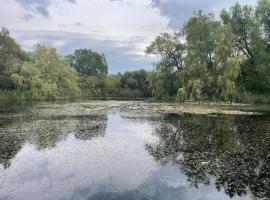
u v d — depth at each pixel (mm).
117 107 38594
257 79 46531
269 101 42250
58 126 21078
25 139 16281
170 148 14336
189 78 47750
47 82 55906
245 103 42031
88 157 12711
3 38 59688
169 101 51438
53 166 11414
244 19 48250
